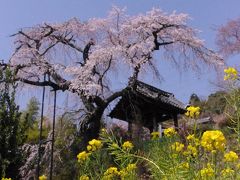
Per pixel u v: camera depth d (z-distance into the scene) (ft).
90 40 52.90
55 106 44.09
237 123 9.86
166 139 10.66
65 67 48.91
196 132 10.12
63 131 47.01
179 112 50.29
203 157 8.62
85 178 12.07
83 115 47.80
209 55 50.26
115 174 11.63
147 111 51.96
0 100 29.17
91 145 12.28
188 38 49.62
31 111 74.08
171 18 49.62
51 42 53.88
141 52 50.06
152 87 54.03
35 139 61.11
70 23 51.98
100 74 50.47
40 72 48.37
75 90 47.01
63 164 43.68
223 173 8.64
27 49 49.11
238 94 10.16
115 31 51.60
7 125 28.60
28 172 44.04
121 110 52.49
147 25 49.01
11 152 28.07
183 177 8.42
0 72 30.63
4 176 26.37
